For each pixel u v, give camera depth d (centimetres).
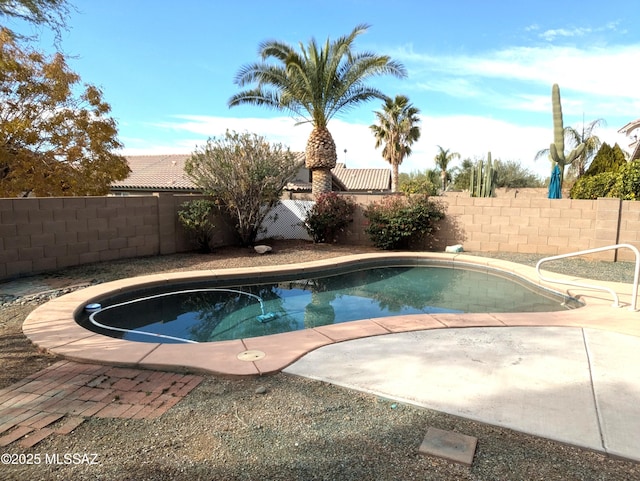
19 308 620
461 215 1277
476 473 240
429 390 343
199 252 1180
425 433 281
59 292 716
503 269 1003
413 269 1101
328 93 1506
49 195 1329
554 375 372
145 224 1067
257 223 1303
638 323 533
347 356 420
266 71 1457
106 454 260
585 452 259
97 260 957
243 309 745
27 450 264
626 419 296
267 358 409
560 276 859
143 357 411
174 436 280
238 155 1199
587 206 1135
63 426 293
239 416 307
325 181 1609
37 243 834
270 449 265
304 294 855
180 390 351
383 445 269
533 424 289
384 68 1441
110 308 670
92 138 1409
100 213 954
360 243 1402
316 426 293
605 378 365
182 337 591
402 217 1245
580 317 562
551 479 235
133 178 2684
